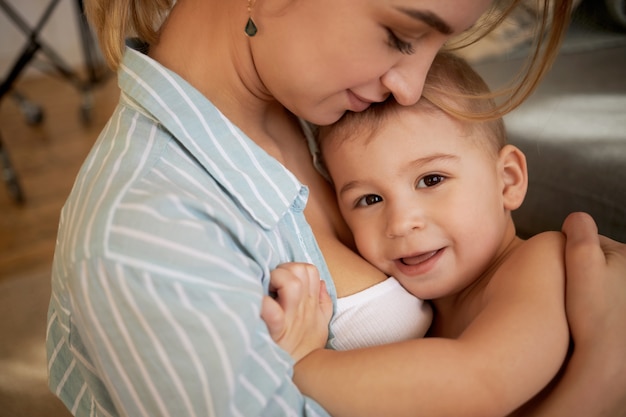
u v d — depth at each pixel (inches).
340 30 26.4
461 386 27.4
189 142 27.8
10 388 46.0
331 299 31.3
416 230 33.3
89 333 24.5
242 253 26.9
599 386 28.8
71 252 24.1
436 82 34.2
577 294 30.1
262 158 29.6
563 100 48.8
